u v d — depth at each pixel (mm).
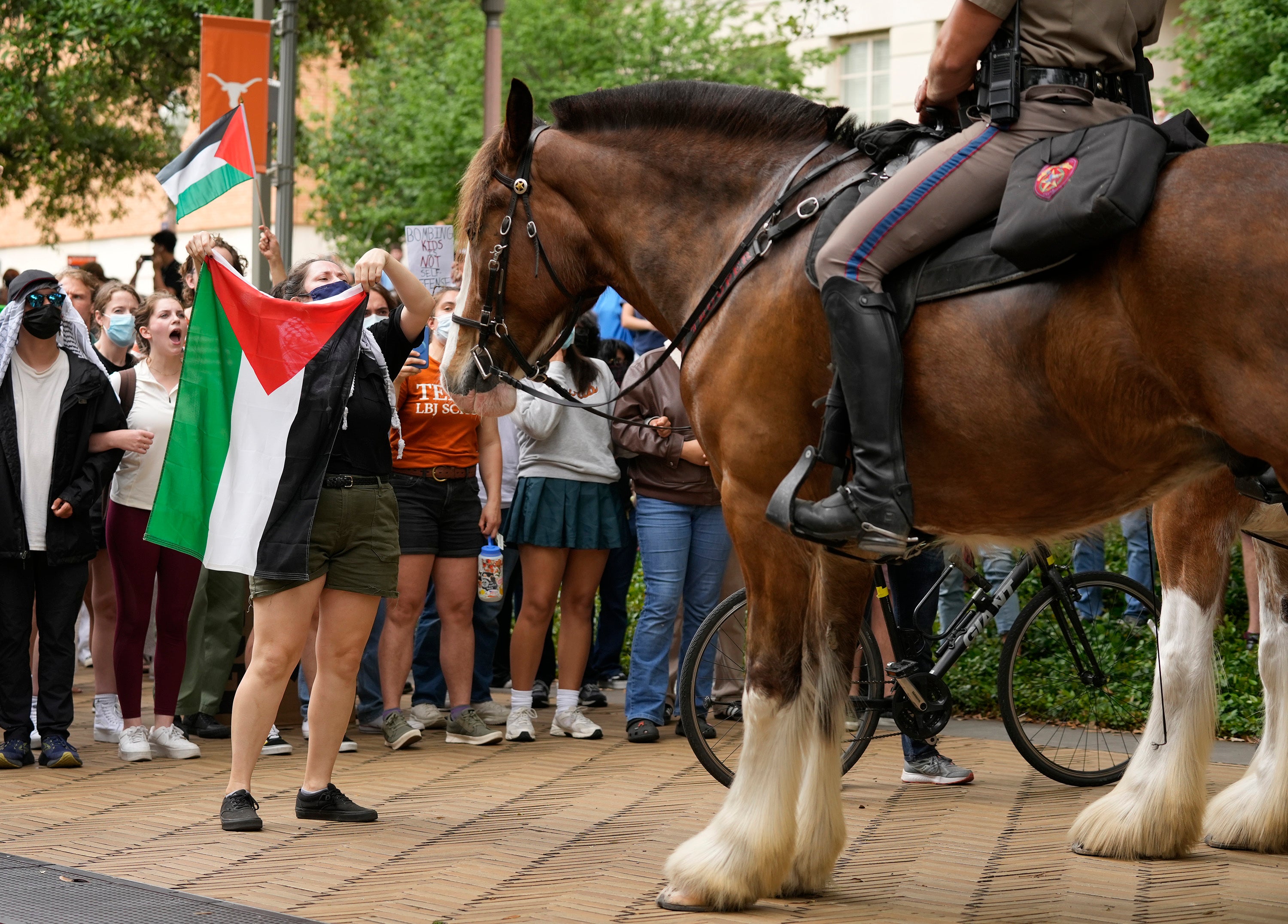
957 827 4820
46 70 16672
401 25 21766
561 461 6691
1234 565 8922
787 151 3893
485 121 11688
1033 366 3166
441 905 3869
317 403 4812
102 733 6750
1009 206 3141
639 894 3992
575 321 4371
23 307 6051
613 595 8289
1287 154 2959
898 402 3305
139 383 6574
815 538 3473
